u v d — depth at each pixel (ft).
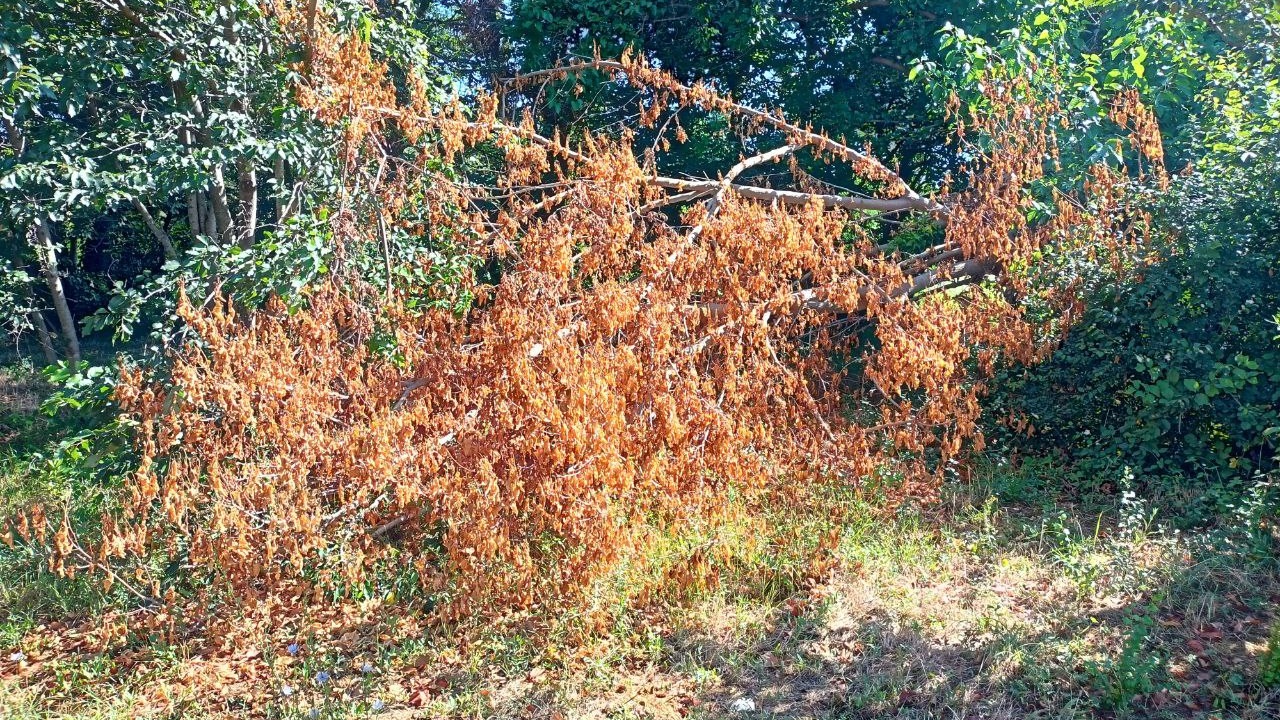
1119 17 32.01
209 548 16.56
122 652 17.43
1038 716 12.73
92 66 23.94
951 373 21.48
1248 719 12.09
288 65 24.88
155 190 26.32
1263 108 23.88
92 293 57.93
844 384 28.45
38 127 29.30
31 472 28.66
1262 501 17.95
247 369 15.78
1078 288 23.20
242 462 16.87
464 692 15.06
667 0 38.04
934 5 36.63
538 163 22.48
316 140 23.82
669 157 39.29
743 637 15.88
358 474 15.74
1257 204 21.33
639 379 17.25
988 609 15.87
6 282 37.52
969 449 24.22
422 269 21.18
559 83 35.73
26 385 45.62
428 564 19.63
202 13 26.13
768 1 37.14
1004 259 24.88
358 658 16.52
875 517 20.81
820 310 24.48
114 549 15.70
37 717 14.94
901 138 43.04
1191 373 21.47
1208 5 29.53
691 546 18.45
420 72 25.57
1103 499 21.43
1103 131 28.48
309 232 18.70
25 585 20.43
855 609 16.37
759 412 20.10
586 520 15.97
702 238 20.02
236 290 19.40
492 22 43.98
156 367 19.70
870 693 13.67
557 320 17.11
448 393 17.35
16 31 22.17
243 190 29.81
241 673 16.51
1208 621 14.75
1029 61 27.30
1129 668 12.91
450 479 15.87
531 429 15.93
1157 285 21.52
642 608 17.25
